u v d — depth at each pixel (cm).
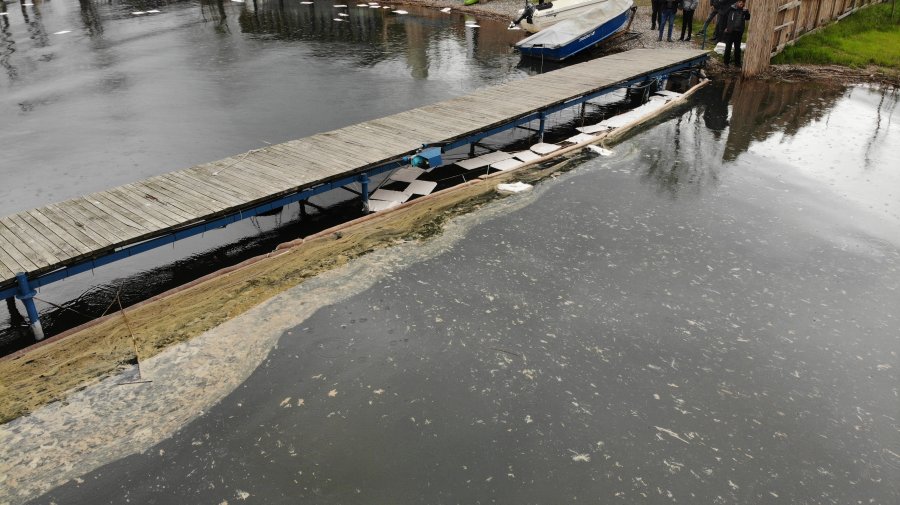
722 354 716
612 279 847
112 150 1331
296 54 2144
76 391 651
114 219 828
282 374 679
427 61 2044
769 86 1719
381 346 721
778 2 1770
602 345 727
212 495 547
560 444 599
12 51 2170
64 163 1268
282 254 899
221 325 750
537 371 688
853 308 795
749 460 586
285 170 980
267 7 2956
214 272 856
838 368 697
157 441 596
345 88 1752
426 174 1189
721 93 1669
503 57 2091
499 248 917
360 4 3028
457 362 699
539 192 1093
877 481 565
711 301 805
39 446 586
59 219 830
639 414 634
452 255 898
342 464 577
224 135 1408
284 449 591
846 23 2234
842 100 1596
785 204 1059
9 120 1519
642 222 995
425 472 570
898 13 2352
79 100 1664
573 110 1599
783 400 654
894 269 877
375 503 540
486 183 1121
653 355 713
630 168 1198
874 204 1062
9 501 534
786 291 827
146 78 1859
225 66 1989
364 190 1023
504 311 780
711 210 1037
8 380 665
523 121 1269
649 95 1672
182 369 682
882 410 643
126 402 639
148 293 849
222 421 620
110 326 750
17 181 1190
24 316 805
